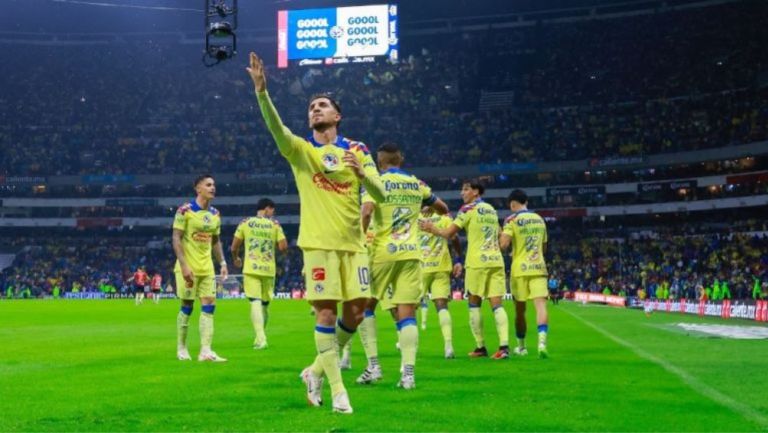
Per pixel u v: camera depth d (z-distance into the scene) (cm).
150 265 6812
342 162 625
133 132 7419
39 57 7819
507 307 3584
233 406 626
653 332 1672
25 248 7062
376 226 801
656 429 519
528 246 1123
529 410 598
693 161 6034
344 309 657
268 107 588
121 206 7181
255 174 6969
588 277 5734
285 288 6188
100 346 1312
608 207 6353
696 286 4466
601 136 6575
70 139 7338
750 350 1173
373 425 532
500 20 7844
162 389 735
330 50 5966
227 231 7244
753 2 6531
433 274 1137
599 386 745
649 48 7044
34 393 708
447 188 6869
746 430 516
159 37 8131
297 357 1096
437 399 661
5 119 7362
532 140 6738
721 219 6234
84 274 6656
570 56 7394
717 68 6519
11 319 2392
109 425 540
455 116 7219
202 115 7538
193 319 2356
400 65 7844
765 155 5638
